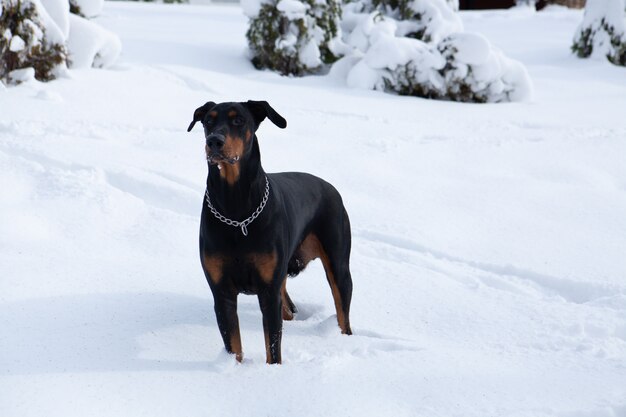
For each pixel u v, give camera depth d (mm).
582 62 16109
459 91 12141
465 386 3660
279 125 3785
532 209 6887
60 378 3594
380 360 3947
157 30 16797
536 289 5406
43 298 4441
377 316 4754
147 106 9359
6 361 3713
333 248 4379
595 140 9172
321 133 9031
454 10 14914
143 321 4293
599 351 4188
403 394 3584
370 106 10945
